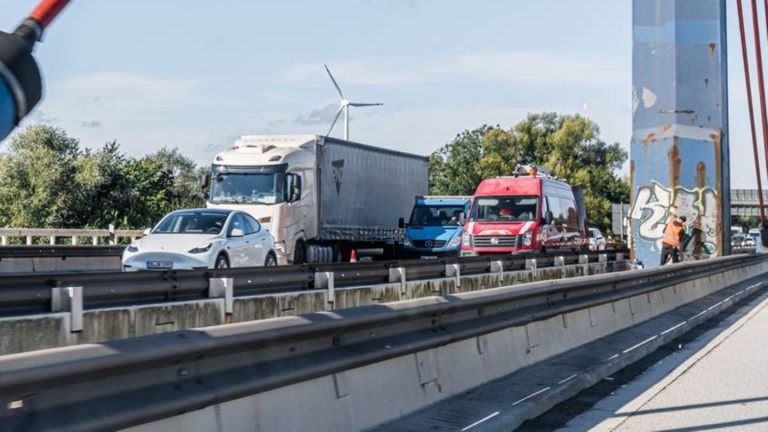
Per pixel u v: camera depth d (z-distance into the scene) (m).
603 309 14.42
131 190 52.25
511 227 31.84
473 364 9.23
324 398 6.64
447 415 7.86
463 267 23.80
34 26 2.63
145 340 4.80
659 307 18.58
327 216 33.59
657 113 30.03
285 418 6.16
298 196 29.91
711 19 29.62
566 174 87.25
